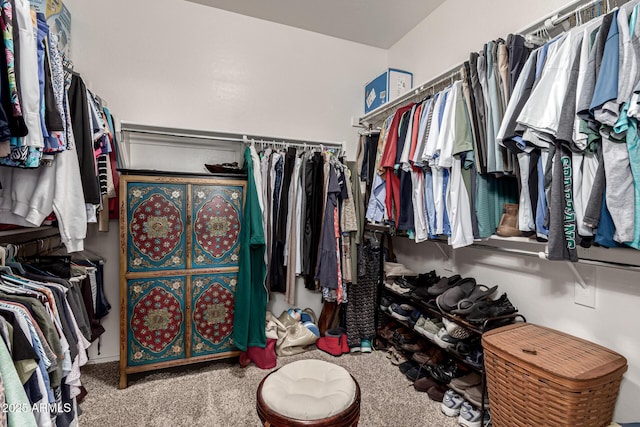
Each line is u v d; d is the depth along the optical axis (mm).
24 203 1117
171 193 1957
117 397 1771
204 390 1850
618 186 934
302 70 2738
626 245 966
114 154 1895
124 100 2223
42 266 1476
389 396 1804
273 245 2311
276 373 1322
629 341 1268
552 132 1059
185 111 2379
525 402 1227
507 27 1817
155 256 1927
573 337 1402
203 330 2043
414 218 1837
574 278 1459
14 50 861
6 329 840
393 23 2617
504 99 1316
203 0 2365
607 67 911
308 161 2363
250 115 2568
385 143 2027
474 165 1469
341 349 2338
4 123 803
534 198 1214
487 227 1441
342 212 2328
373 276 2475
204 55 2430
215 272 2062
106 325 2201
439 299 1751
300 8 2445
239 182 2121
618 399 1298
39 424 917
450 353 1712
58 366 1038
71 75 1281
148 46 2275
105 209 1903
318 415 1064
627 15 918
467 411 1544
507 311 1607
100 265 2062
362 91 2951
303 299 2707
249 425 1553
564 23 1278
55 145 1036
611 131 937
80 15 2104
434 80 1840
